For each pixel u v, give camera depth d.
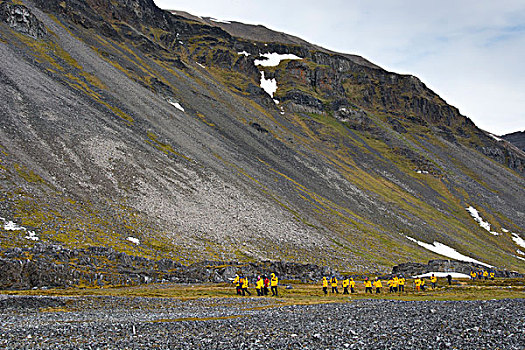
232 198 106.94
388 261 109.12
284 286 62.69
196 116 179.75
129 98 148.62
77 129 101.31
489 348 19.22
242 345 20.03
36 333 21.88
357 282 76.50
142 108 145.50
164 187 96.44
